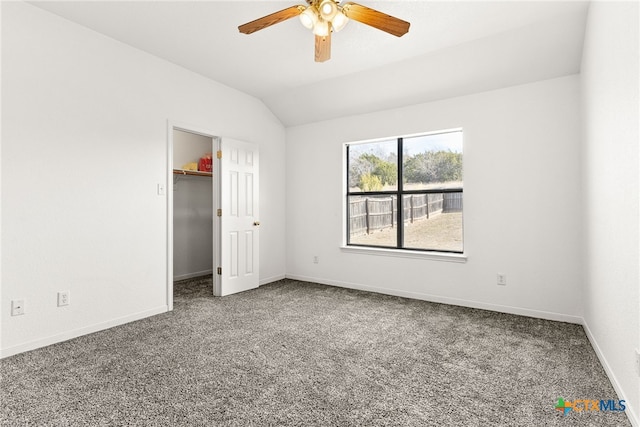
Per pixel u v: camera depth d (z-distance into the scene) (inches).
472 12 100.3
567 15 100.6
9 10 91.2
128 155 120.0
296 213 193.2
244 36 115.3
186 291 165.5
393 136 159.0
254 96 175.8
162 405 67.9
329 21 88.9
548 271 123.6
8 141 90.8
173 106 136.1
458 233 148.7
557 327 114.5
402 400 70.2
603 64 80.8
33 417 63.7
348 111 169.3
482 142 136.4
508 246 131.3
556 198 122.0
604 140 81.6
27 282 94.3
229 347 97.4
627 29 62.8
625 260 66.4
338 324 117.6
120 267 117.0
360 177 175.5
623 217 67.4
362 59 132.3
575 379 79.0
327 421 63.0
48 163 98.7
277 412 65.7
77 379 78.3
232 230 159.3
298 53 127.8
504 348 97.0
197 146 212.4
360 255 169.9
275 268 190.5
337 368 84.6
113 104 115.7
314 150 185.6
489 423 62.6
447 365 86.3
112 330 111.0
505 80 128.6
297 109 179.8
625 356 66.6
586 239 107.2
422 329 112.7
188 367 84.7
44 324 97.7
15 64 92.2
